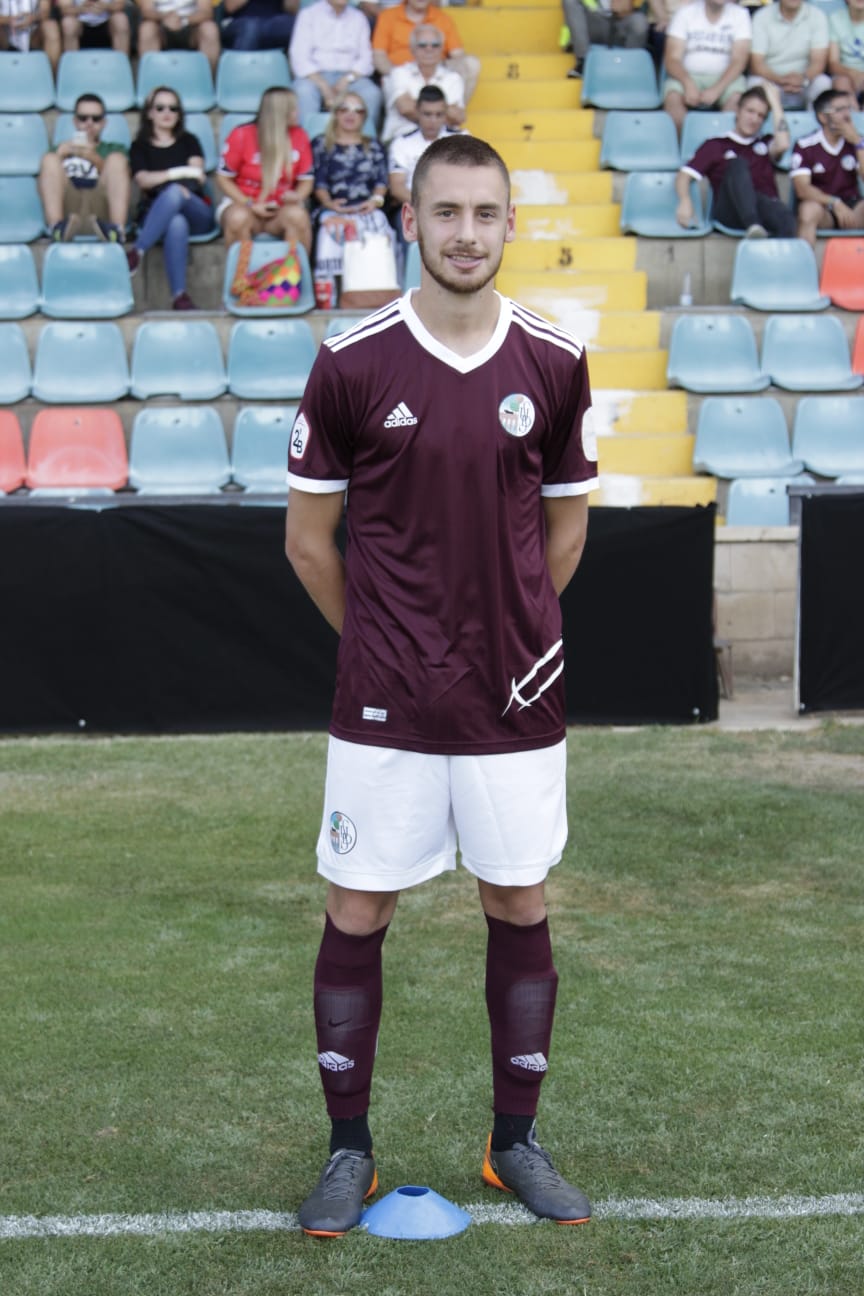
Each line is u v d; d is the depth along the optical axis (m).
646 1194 3.00
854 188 11.16
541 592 2.86
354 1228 2.86
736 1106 3.40
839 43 12.30
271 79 11.83
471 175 2.64
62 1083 3.52
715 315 10.30
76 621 7.50
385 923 2.97
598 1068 3.60
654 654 7.70
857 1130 3.28
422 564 2.78
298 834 5.71
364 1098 2.98
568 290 10.80
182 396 9.77
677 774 6.62
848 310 10.77
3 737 7.54
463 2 12.74
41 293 10.50
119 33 11.93
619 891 5.04
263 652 7.59
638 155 11.66
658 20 12.45
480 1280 2.68
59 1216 2.92
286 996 4.07
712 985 4.16
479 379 2.74
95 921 4.70
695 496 9.58
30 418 9.77
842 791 6.32
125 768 6.80
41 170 10.60
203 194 10.70
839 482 9.59
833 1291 2.64
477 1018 3.91
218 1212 2.94
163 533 7.46
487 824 2.86
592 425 2.93
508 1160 3.00
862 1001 4.04
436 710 2.80
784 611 8.82
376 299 10.17
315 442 2.82
